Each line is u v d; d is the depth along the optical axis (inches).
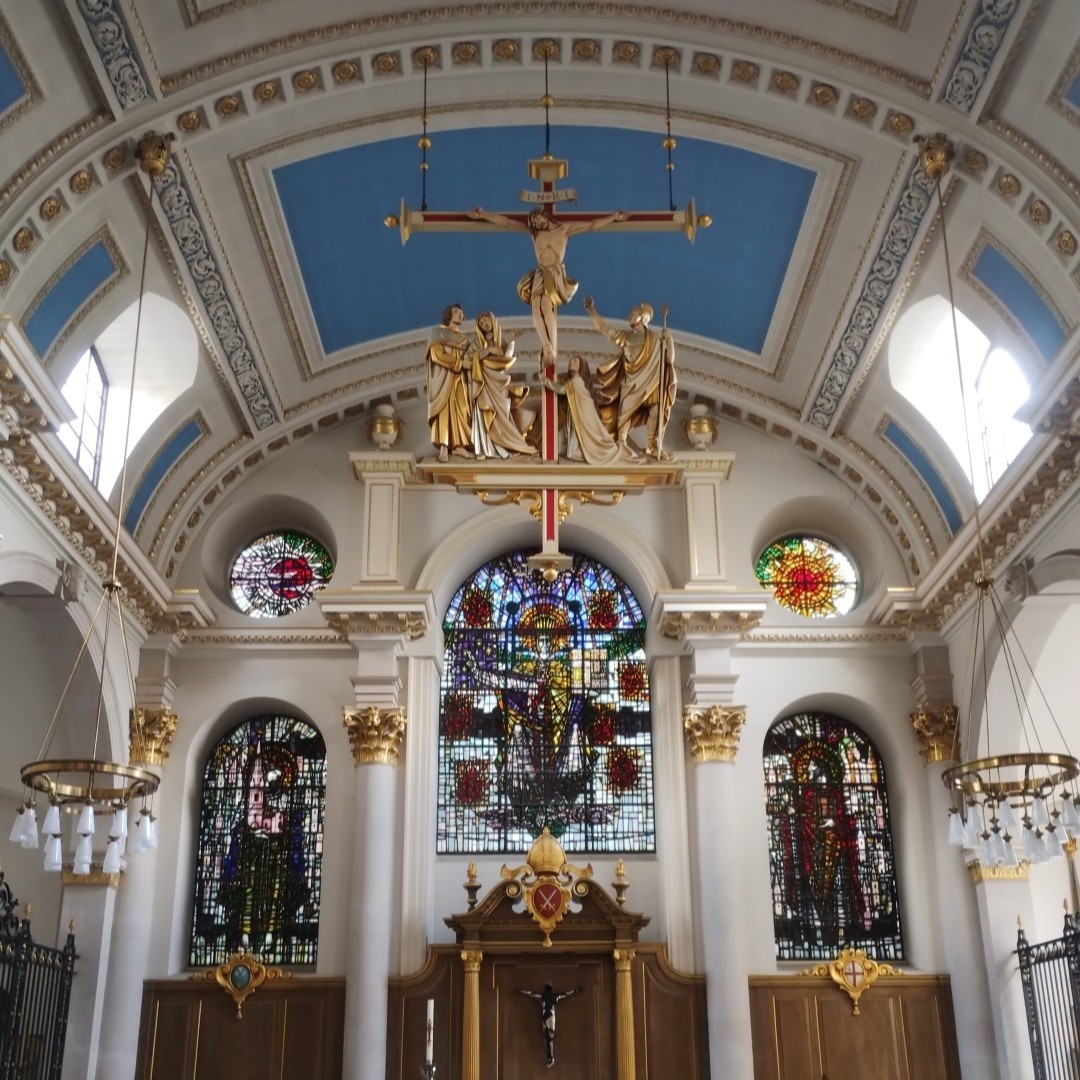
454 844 772.0
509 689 807.1
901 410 733.3
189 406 723.4
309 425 809.5
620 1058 696.4
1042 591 631.2
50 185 530.6
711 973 702.5
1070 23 481.4
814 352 743.1
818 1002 721.0
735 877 721.0
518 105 610.2
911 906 751.1
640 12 561.0
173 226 613.6
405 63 577.6
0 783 735.1
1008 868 709.3
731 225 684.1
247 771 783.7
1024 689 708.7
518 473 514.3
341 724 764.6
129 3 498.3
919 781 764.0
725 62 577.0
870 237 645.3
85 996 681.6
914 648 778.2
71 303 595.8
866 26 540.1
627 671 812.0
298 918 753.0
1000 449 697.0
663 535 804.6
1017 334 624.4
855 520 814.5
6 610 647.1
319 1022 709.3
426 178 655.1
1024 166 543.5
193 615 757.3
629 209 681.0
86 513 627.2
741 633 763.4
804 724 802.2
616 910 717.3
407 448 816.9
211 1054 705.6
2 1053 557.9
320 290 716.7
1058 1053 651.5
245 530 829.8
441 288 746.2
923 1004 721.0
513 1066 703.7
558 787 786.8
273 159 611.8
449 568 794.8
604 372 535.8
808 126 599.8
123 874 717.3
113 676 714.2
